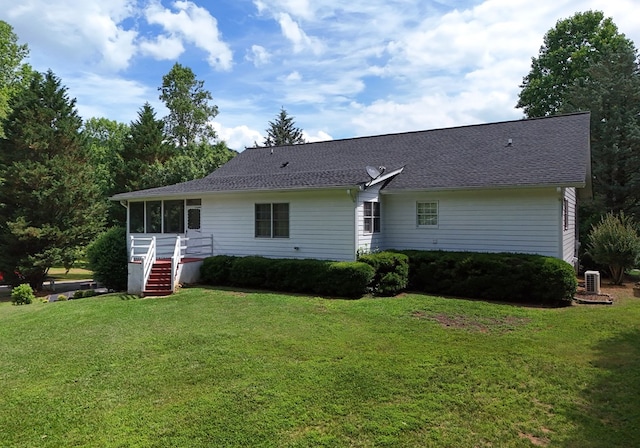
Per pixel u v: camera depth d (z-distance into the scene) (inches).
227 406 185.9
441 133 685.9
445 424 167.2
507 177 484.1
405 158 632.4
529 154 536.1
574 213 660.1
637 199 829.8
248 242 580.7
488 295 434.9
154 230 650.8
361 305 402.3
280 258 552.7
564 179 441.4
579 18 1185.4
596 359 242.8
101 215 1019.3
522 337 291.0
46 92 967.0
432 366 232.1
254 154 825.5
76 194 939.3
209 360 247.6
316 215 527.8
